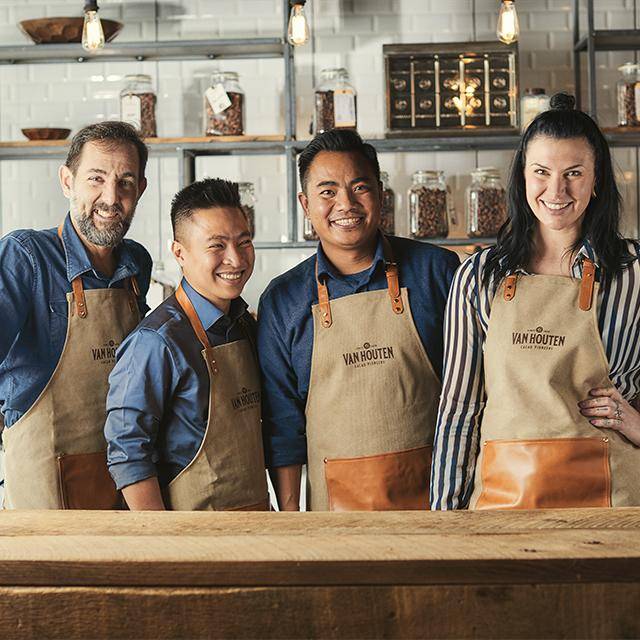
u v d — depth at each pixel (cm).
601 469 186
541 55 420
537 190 185
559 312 191
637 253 191
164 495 209
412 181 418
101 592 109
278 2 428
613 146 409
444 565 108
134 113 400
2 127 434
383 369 221
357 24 424
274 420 230
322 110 393
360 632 108
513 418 190
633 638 108
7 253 218
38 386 222
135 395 203
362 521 127
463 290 200
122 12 430
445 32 423
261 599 108
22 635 109
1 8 434
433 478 202
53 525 126
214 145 392
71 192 224
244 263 212
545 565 107
